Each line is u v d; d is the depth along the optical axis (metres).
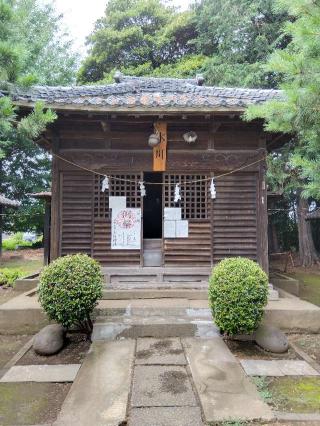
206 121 7.26
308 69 3.74
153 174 11.07
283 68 3.83
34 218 21.75
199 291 7.09
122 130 7.57
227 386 3.98
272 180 10.04
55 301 5.18
